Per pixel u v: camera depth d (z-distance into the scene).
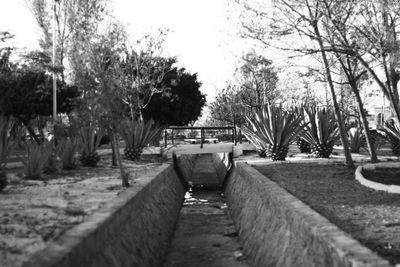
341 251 4.81
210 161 38.25
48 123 23.08
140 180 11.89
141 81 27.25
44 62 26.44
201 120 57.56
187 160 27.98
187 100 42.22
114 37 16.92
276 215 8.57
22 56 27.02
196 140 33.66
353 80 13.00
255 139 19.14
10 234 6.06
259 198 10.80
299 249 6.48
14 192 9.86
